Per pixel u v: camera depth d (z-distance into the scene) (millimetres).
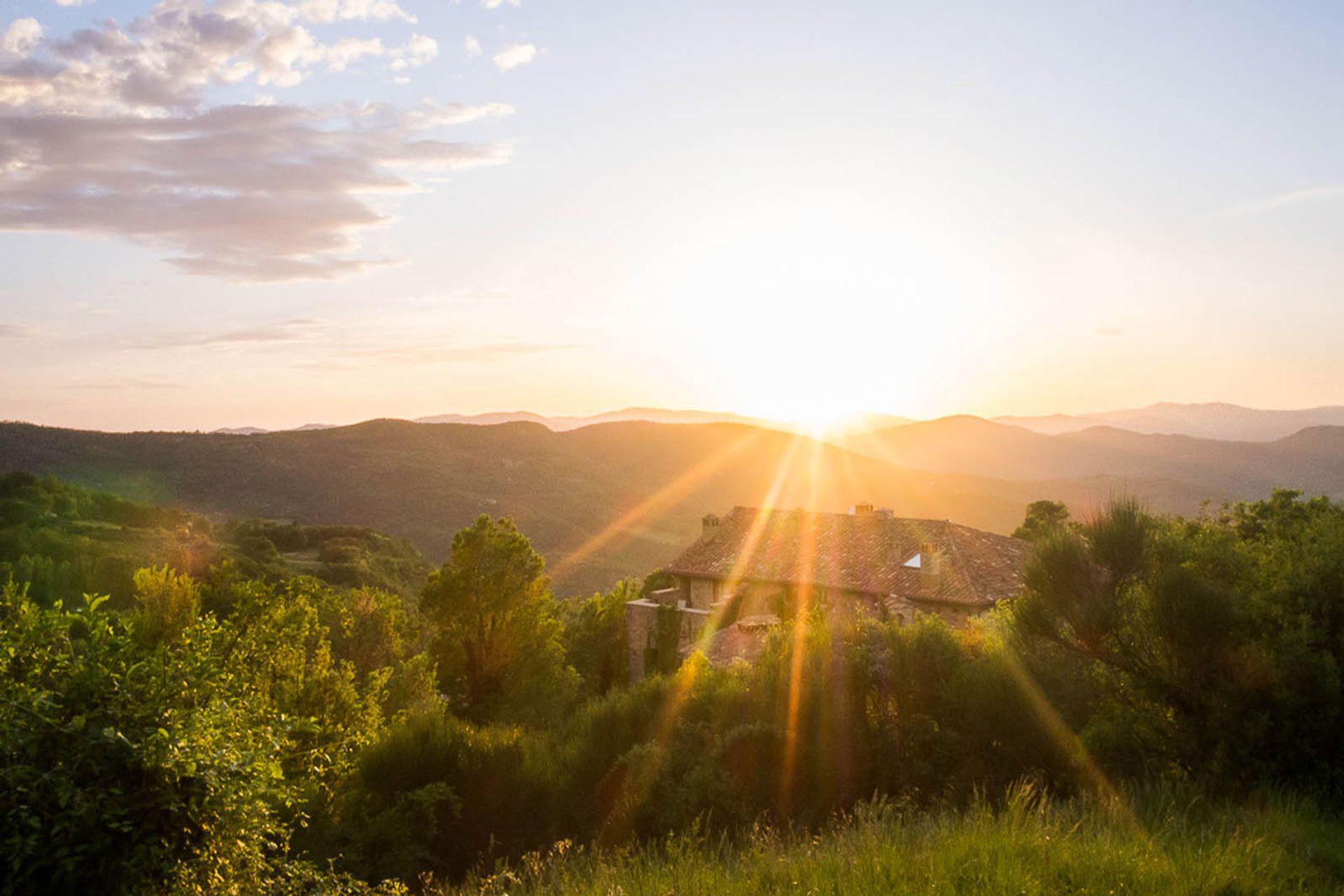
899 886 5676
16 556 64375
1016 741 10383
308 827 11273
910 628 12695
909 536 35688
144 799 6031
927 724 11109
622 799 12289
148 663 6750
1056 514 53875
